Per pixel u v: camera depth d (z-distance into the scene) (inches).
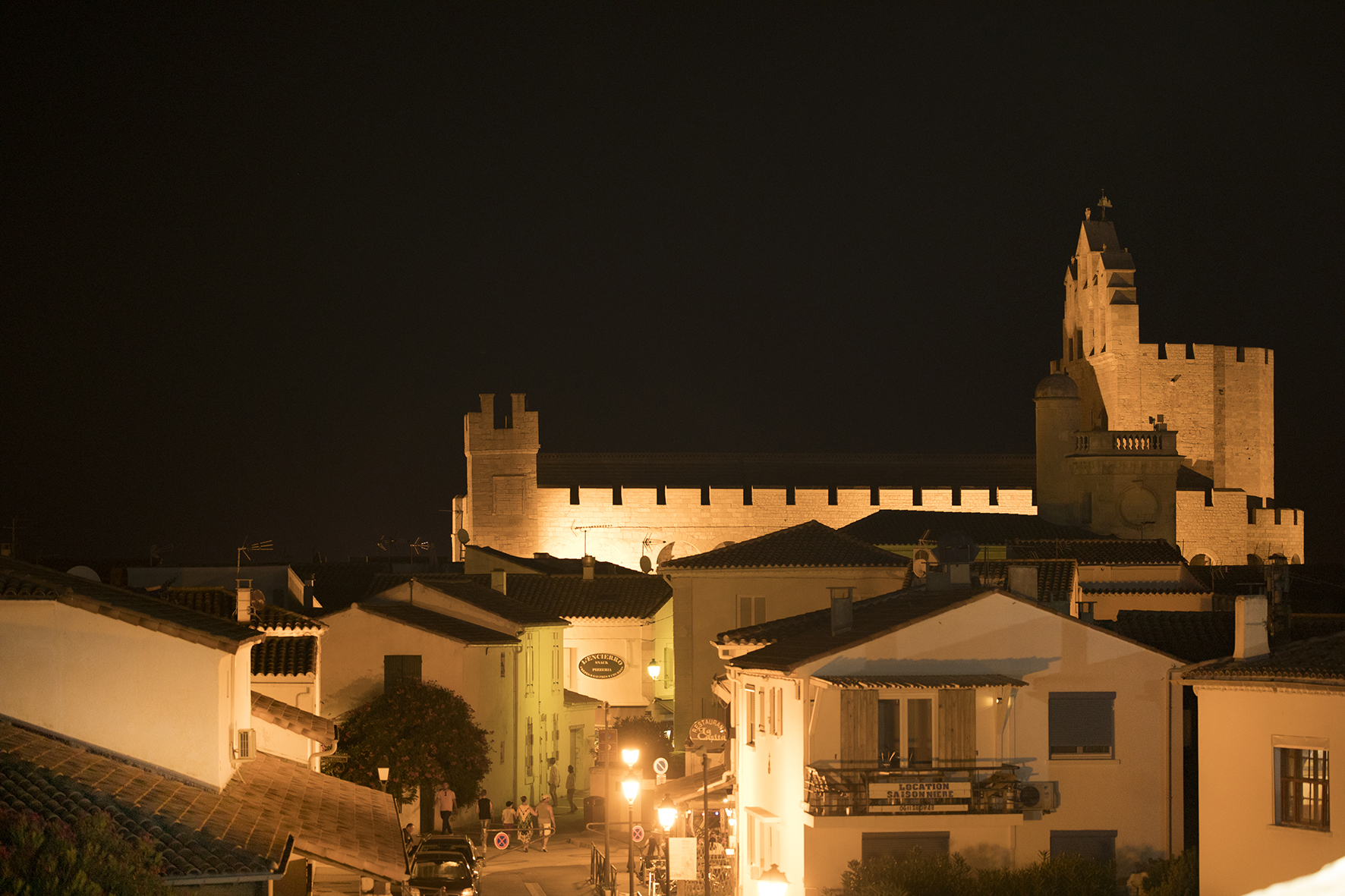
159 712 965.2
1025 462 4210.1
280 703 1505.9
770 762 1539.1
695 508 3937.0
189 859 772.0
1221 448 4347.9
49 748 908.6
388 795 1307.8
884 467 4153.5
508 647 2475.4
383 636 2354.8
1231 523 4033.0
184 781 965.2
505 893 1715.1
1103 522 3695.9
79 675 951.0
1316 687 1106.1
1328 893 660.1
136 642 963.3
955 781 1400.1
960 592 1573.6
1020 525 3422.7
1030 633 1471.5
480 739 2202.3
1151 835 1462.8
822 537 2418.8
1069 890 1328.7
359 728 2134.6
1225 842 1179.3
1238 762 1173.7
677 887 1592.0
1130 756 1472.7
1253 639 1208.2
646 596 3115.2
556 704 2748.5
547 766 2667.3
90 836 723.4
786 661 1470.2
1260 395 4384.8
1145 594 2288.4
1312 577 2908.5
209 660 976.3
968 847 1412.4
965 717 1423.5
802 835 1393.9
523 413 3961.6
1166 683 1481.3
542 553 3900.1
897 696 1428.4
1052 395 3762.3
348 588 3312.0
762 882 984.3
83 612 955.3
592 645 3019.2
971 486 4082.2
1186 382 4308.6
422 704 2146.9
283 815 978.1
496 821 2373.3
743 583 2338.8
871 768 1403.8
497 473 3949.3
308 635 1859.0
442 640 2352.4
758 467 4109.3
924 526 3336.6
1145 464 3705.7
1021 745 1457.9
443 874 1535.4
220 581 2464.3
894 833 1391.5
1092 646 1478.8
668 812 1368.1
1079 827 1455.5
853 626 1545.3
